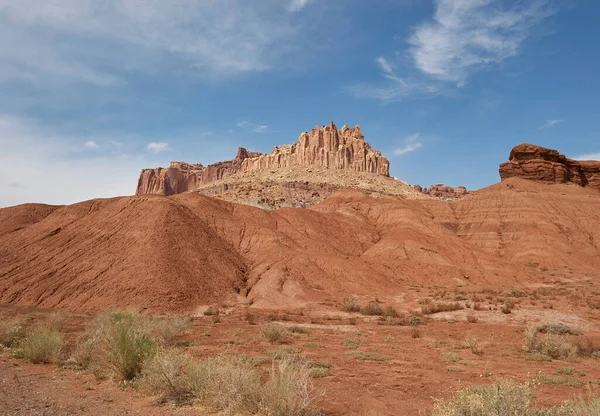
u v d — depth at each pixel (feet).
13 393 27.25
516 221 279.69
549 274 203.51
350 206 280.72
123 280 118.01
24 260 135.33
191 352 51.37
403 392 34.24
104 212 162.40
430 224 243.40
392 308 116.88
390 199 298.97
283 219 207.82
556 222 275.39
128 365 33.86
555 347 56.75
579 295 143.43
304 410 25.81
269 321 96.07
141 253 129.29
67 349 48.60
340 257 173.78
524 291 159.12
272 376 25.66
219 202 198.18
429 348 61.46
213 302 119.44
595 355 56.70
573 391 36.01
